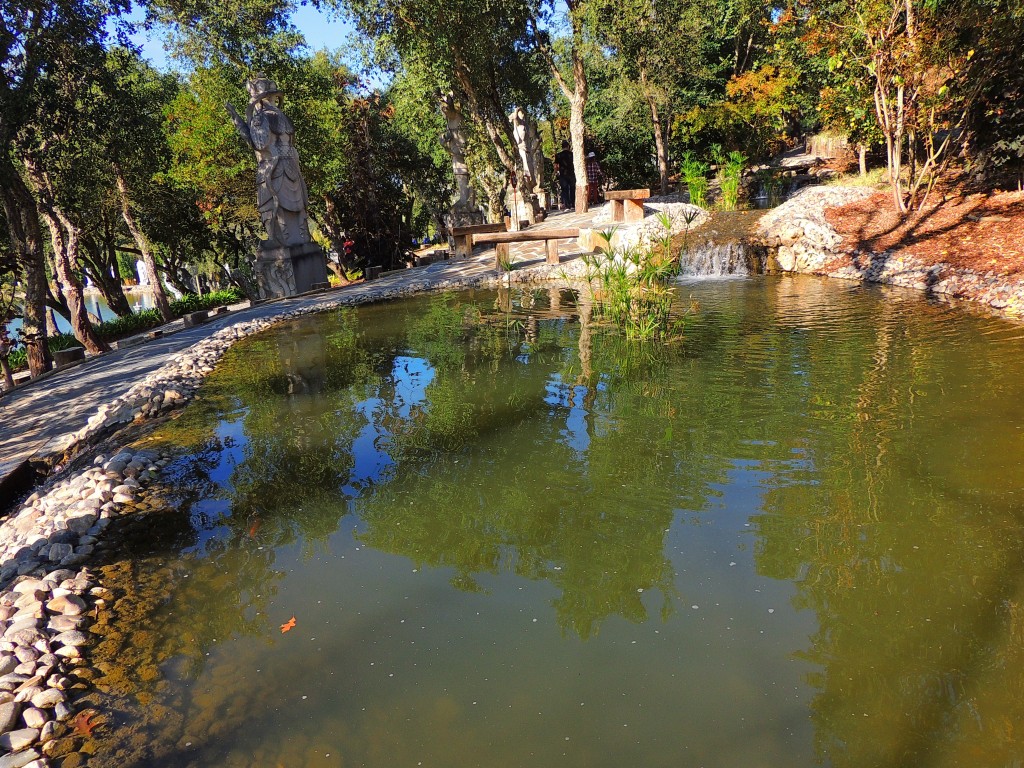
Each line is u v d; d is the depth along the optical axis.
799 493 4.16
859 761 2.30
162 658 3.14
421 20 18.86
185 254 31.20
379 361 8.46
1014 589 3.13
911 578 3.27
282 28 21.80
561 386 6.74
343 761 2.46
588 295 11.98
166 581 3.82
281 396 7.29
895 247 12.05
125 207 23.34
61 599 3.59
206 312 14.59
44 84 13.60
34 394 9.25
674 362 7.22
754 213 16.34
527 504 4.34
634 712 2.60
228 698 2.84
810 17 13.59
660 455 4.90
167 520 4.58
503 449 5.26
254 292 32.16
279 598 3.56
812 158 27.05
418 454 5.32
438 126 28.05
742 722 2.52
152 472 5.40
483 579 3.58
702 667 2.82
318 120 24.12
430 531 4.13
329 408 6.70
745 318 9.17
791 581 3.33
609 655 2.93
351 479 4.98
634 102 27.34
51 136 15.39
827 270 12.64
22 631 3.29
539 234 15.05
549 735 2.52
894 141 13.79
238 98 22.97
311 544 4.10
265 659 3.07
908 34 11.72
